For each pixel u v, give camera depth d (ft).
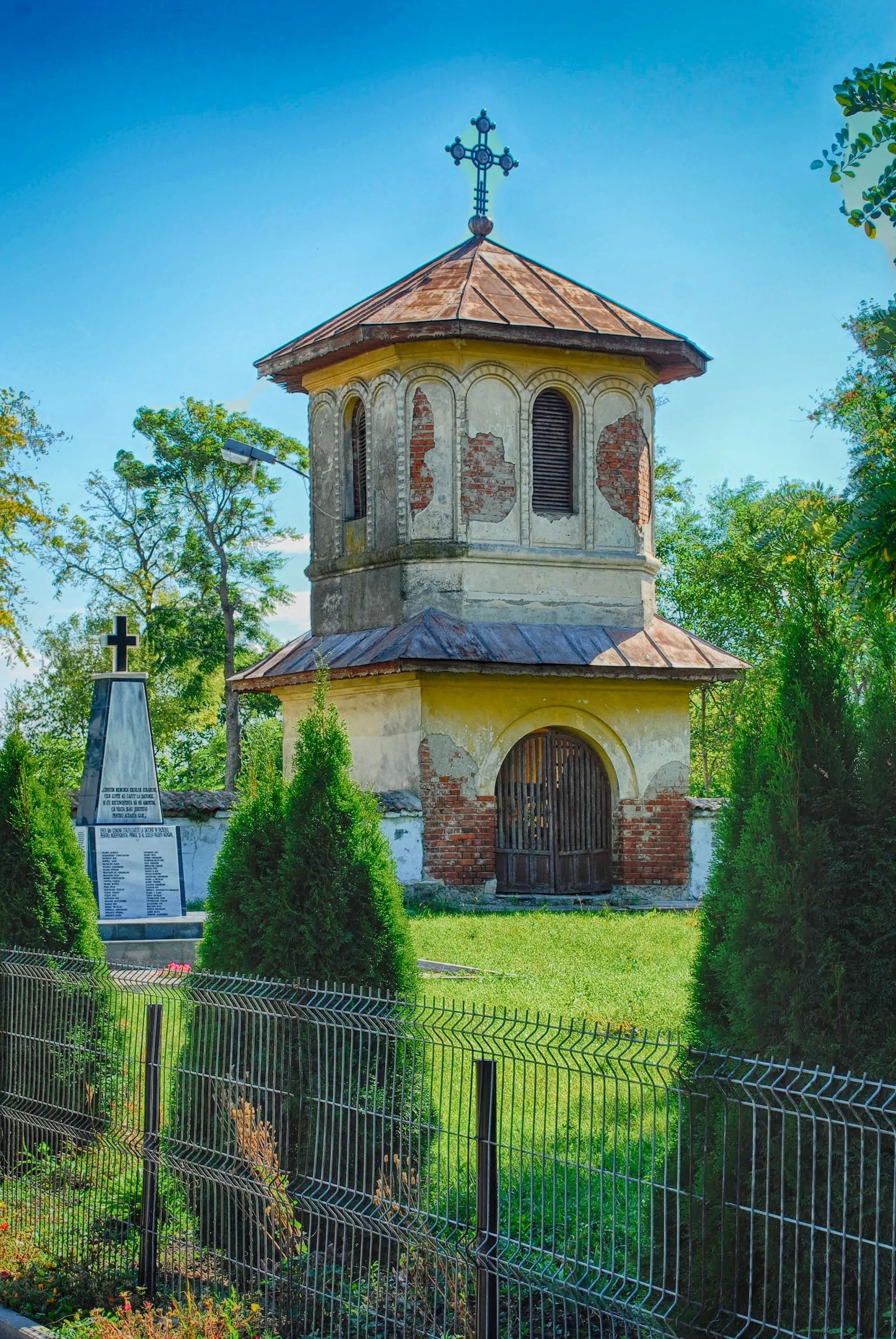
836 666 19.10
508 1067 31.24
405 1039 19.65
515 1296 19.89
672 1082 16.79
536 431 80.89
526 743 79.20
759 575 120.06
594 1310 17.37
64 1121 26.48
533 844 78.84
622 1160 22.98
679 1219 16.96
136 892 58.13
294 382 88.84
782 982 17.88
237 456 81.76
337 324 84.12
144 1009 24.45
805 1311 16.78
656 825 81.10
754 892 18.63
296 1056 21.76
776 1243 17.13
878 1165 15.08
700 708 133.08
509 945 55.77
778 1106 17.40
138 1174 24.35
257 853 24.43
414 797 75.20
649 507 84.43
